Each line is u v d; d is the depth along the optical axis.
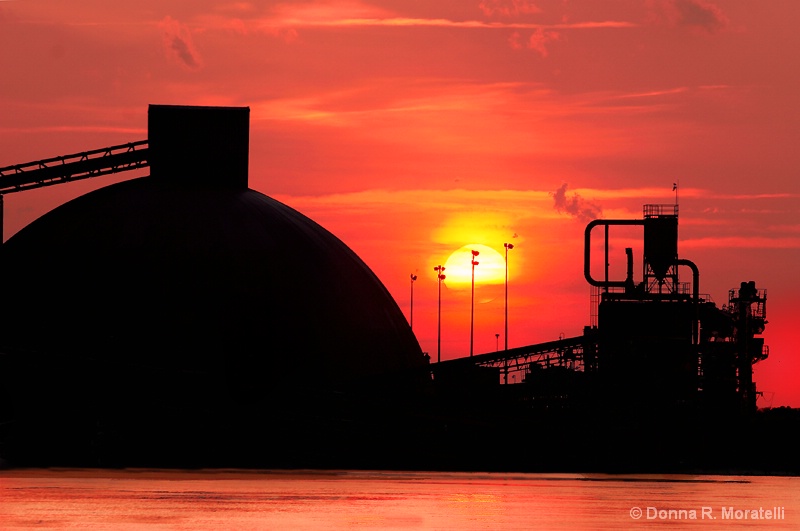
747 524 176.88
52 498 197.50
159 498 198.75
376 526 162.50
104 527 156.75
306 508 185.12
